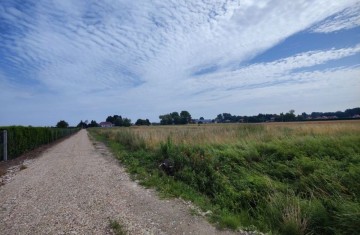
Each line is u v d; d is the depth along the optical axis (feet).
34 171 36.27
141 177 31.86
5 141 49.55
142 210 20.43
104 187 26.89
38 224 17.34
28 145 67.82
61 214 19.16
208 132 68.33
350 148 33.71
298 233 18.01
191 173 31.68
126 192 25.25
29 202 21.94
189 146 42.22
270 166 32.63
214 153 37.50
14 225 17.17
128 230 16.63
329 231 18.89
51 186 27.25
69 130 191.42
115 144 76.43
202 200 24.14
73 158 49.60
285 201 21.77
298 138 42.88
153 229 17.03
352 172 24.91
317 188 24.38
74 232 16.12
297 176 28.84
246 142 44.45
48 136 101.09
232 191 26.37
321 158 32.37
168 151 40.83
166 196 24.32
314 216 19.71
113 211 19.92
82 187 26.78
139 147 57.26
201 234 16.66
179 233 16.66
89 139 118.32
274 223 19.83
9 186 27.66
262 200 24.31
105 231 16.34
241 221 19.70
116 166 39.86
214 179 29.63
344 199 21.66
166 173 34.55
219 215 19.94
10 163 45.37
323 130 57.16
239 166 33.19
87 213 19.40
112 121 489.26
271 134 55.52
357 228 17.90
